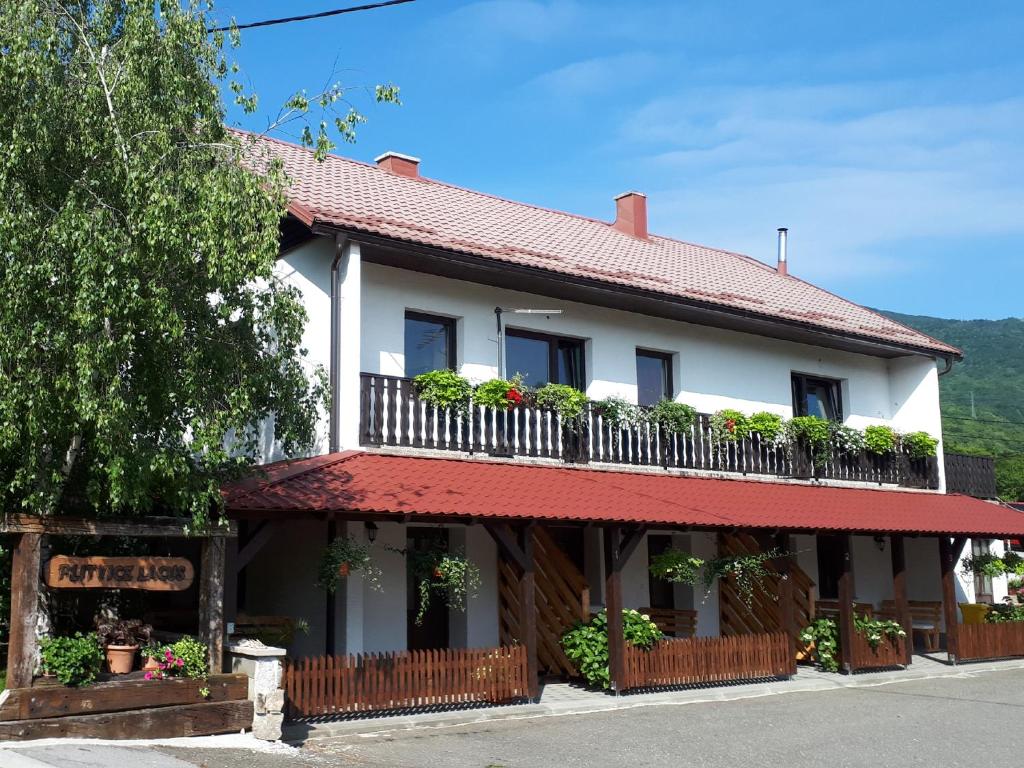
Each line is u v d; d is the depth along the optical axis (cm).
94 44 987
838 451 2094
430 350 1642
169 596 1531
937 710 1450
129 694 988
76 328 895
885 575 2275
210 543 1091
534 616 1388
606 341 1839
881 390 2345
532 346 1778
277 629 1328
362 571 1400
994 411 8719
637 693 1480
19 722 917
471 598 1564
